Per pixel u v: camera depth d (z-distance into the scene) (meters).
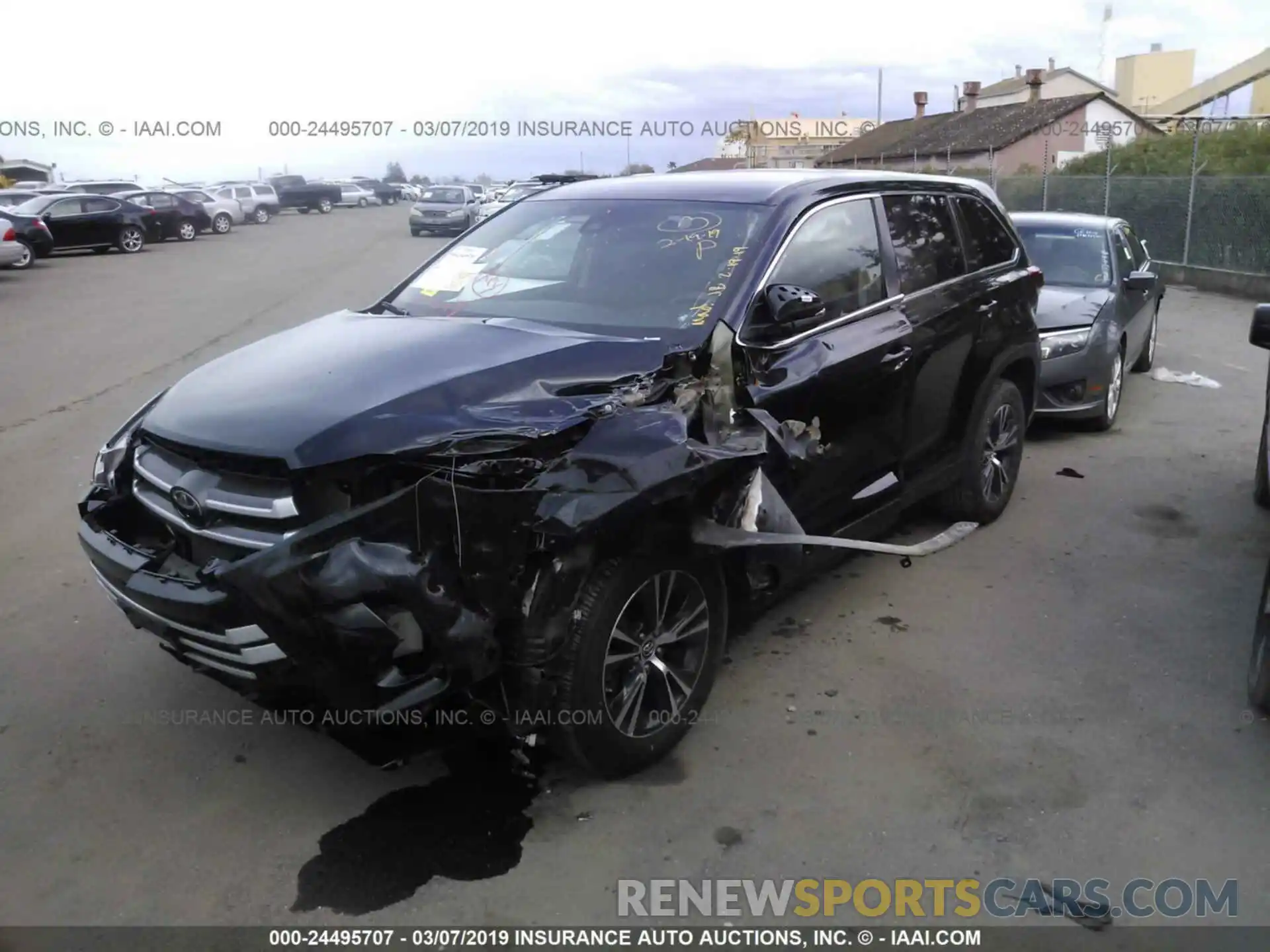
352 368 3.42
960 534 4.22
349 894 2.99
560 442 3.17
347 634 2.76
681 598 3.57
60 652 4.40
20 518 6.03
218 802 3.40
